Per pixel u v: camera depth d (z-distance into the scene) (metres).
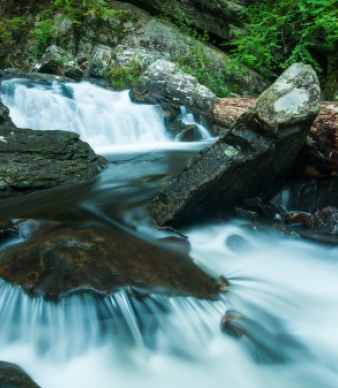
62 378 2.30
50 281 2.68
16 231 3.33
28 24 13.09
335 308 2.99
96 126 7.89
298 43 11.68
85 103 8.49
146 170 5.75
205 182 3.74
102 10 12.39
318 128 4.29
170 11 13.17
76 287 2.62
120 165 6.00
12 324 2.62
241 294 3.04
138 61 11.11
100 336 2.57
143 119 8.34
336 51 11.76
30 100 7.64
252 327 2.64
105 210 4.18
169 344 2.57
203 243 3.91
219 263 3.52
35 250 3.00
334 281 3.38
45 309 2.57
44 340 2.51
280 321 2.80
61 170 5.19
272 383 2.31
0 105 6.72
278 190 4.83
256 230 4.10
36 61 12.42
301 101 3.47
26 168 5.01
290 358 2.47
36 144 5.44
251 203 4.49
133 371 2.37
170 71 10.15
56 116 7.69
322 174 4.68
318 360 2.47
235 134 3.67
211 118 8.84
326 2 10.38
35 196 4.61
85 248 3.06
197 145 7.81
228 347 2.52
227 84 12.16
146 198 4.50
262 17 12.13
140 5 13.24
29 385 2.05
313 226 4.40
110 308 2.60
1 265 2.86
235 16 13.16
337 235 4.21
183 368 2.41
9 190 4.70
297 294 3.16
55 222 3.56
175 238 3.81
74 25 12.57
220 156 3.72
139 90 9.86
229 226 4.32
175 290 2.85
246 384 2.30
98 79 10.97
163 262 3.18
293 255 3.84
